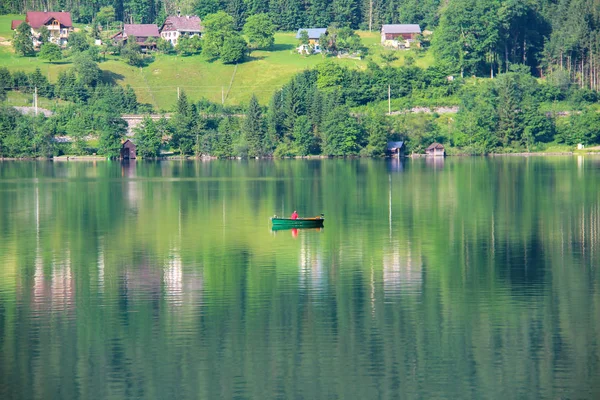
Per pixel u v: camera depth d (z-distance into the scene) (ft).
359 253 549.13
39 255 552.00
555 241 587.68
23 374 329.31
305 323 387.14
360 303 419.95
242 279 475.31
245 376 326.03
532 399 304.71
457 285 456.45
